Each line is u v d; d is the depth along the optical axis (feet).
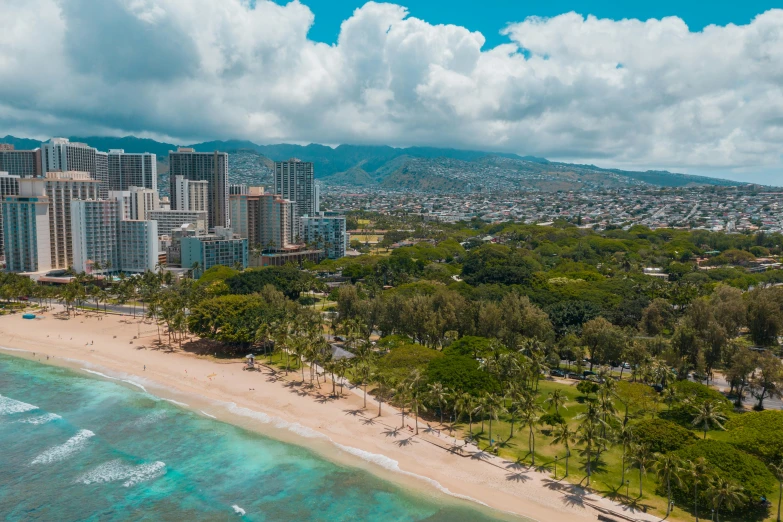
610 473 329.72
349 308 654.12
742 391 456.86
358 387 477.77
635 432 335.67
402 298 605.31
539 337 522.47
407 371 437.17
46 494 314.35
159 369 526.16
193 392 469.16
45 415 423.64
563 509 294.87
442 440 374.02
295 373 511.81
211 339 594.24
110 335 645.10
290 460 353.92
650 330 588.91
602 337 497.05
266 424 406.00
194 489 321.32
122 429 399.24
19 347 599.57
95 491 317.83
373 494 314.35
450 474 332.60
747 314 565.53
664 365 434.71
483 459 346.74
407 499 309.01
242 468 344.49
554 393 375.45
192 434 390.83
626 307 631.97
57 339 628.69
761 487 277.44
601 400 354.95
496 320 537.65
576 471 331.36
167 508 302.04
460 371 415.03
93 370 526.98
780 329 549.13
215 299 597.52
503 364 421.59
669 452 307.37
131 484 325.83
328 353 460.14
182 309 631.56
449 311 558.15
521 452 355.77
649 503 295.48
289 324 526.16
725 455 295.48
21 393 469.16
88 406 440.86
